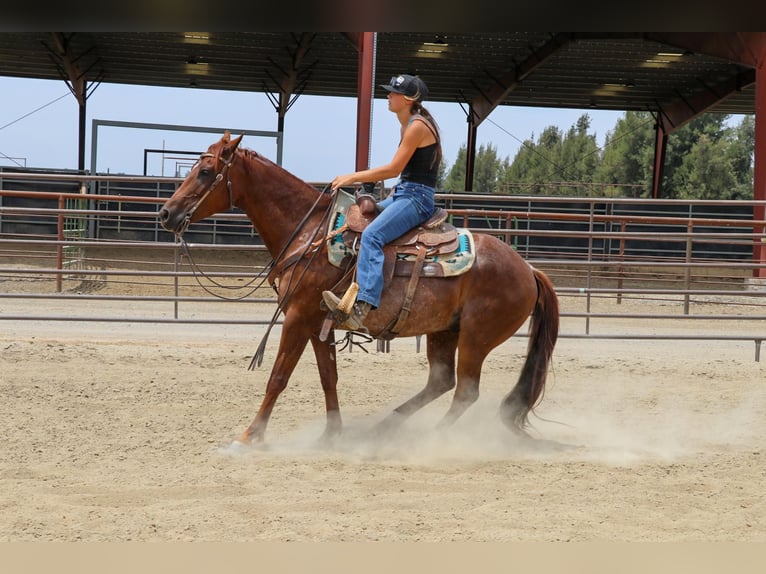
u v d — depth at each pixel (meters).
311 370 7.82
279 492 3.93
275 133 20.52
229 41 23.75
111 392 6.47
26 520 3.40
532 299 5.23
